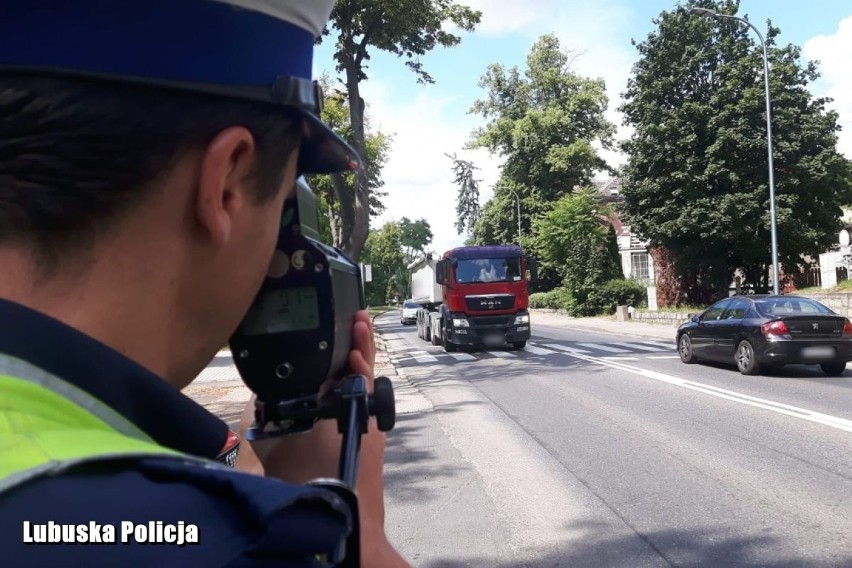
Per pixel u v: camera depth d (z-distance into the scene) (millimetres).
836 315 12336
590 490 5715
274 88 799
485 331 19688
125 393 676
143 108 714
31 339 625
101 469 598
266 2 789
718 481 5840
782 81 28750
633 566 4152
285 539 604
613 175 47938
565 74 48312
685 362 15047
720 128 28656
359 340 1105
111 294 722
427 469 6578
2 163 680
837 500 5242
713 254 30859
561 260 41281
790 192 28688
